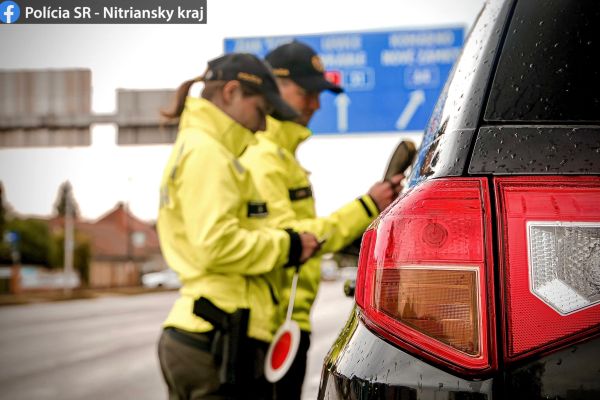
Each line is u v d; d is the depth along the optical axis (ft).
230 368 7.92
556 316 3.86
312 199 9.94
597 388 3.76
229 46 37.40
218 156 8.12
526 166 4.12
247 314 8.09
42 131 52.37
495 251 4.00
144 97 50.21
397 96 39.68
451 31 39.45
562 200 4.00
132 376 31.17
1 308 110.83
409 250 4.15
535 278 3.92
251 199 8.44
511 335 3.89
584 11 4.39
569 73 4.27
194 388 8.11
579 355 3.81
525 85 4.31
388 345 4.11
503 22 4.52
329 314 64.28
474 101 4.37
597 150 4.09
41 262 192.24
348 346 4.35
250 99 8.73
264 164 9.16
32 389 27.94
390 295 4.16
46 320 79.36
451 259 4.06
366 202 8.89
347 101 39.83
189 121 8.51
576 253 3.92
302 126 10.51
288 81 10.93
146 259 245.45
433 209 4.15
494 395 3.85
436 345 4.00
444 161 4.29
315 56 11.09
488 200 4.08
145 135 50.52
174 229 8.38
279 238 8.25
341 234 8.91
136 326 66.03
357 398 4.09
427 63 39.58
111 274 212.43
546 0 4.48
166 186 8.41
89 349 45.27
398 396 3.98
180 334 8.13
